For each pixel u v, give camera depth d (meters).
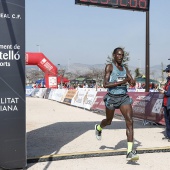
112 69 5.92
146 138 8.12
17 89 5.17
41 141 7.61
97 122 11.39
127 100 5.81
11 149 5.15
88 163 5.70
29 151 6.49
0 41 5.07
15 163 5.18
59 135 8.43
